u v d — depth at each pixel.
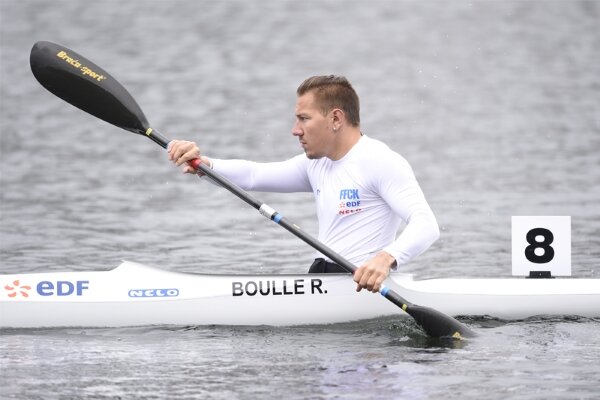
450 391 23.45
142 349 27.72
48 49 33.25
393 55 122.44
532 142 71.19
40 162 64.94
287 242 45.44
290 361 26.28
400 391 23.48
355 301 30.78
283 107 89.31
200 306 30.58
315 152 30.06
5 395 23.33
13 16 149.25
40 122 80.88
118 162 65.19
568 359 26.30
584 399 22.83
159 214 51.03
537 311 31.58
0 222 48.94
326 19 153.00
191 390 23.67
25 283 30.45
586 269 39.84
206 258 42.53
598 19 144.88
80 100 33.31
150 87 100.19
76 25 143.25
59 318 30.31
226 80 104.62
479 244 44.72
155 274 30.81
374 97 95.69
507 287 31.64
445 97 94.25
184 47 126.81
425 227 28.81
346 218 30.41
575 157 65.50
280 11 160.62
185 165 31.09
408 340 28.67
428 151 68.81
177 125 80.56
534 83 100.31
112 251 43.69
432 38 134.38
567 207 51.81
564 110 85.06
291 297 30.67
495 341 28.42
